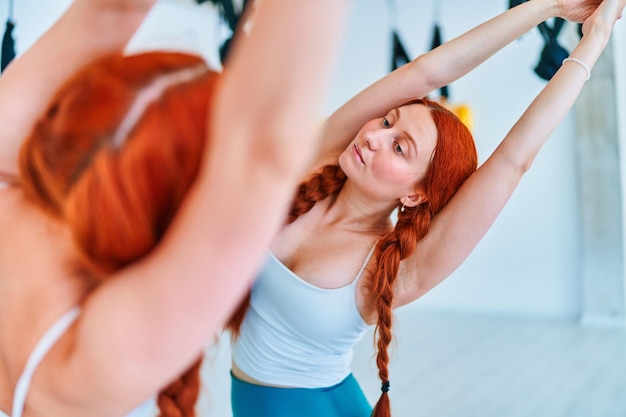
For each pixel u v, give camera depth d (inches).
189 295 22.5
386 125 67.1
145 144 22.8
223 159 20.9
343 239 66.3
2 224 29.5
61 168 24.5
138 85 24.1
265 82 19.5
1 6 101.9
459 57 63.2
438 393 152.0
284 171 20.8
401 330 210.1
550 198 225.5
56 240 27.8
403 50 176.6
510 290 233.6
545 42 114.7
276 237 66.2
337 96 237.0
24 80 30.9
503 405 145.3
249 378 67.7
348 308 64.1
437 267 62.9
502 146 59.6
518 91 215.8
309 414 65.4
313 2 19.1
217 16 125.5
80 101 24.7
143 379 24.0
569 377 164.6
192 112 23.3
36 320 26.7
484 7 215.9
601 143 213.8
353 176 65.2
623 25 206.2
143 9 31.9
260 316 65.0
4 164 30.9
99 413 26.2
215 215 21.5
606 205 217.5
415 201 65.1
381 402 64.1
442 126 65.2
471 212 60.6
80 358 24.3
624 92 213.0
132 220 23.0
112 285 24.2
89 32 31.3
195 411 32.3
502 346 192.4
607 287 221.5
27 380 26.4
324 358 66.2
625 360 178.9
